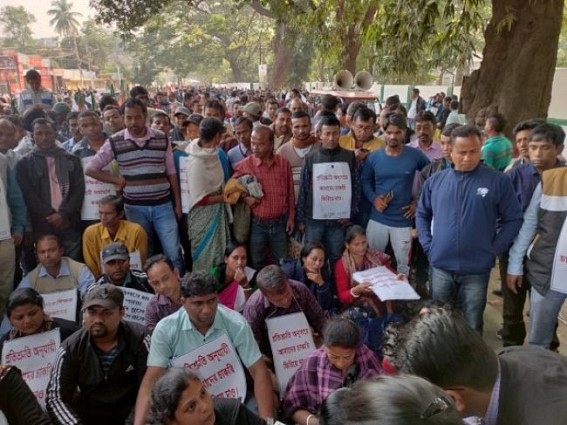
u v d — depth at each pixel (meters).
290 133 5.86
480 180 3.22
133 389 2.98
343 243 4.43
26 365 3.10
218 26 47.16
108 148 4.48
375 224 4.45
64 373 2.79
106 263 3.62
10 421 2.41
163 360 2.85
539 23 5.89
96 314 2.73
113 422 2.96
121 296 2.85
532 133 3.35
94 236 4.27
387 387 1.00
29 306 3.07
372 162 4.41
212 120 4.50
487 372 1.34
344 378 2.85
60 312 3.81
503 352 1.57
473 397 1.36
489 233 3.26
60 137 7.09
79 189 4.68
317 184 4.34
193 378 2.13
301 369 2.92
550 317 3.14
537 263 3.14
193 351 2.87
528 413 1.33
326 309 3.98
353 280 3.96
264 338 3.52
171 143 5.20
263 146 4.37
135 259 4.18
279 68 29.42
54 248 3.95
